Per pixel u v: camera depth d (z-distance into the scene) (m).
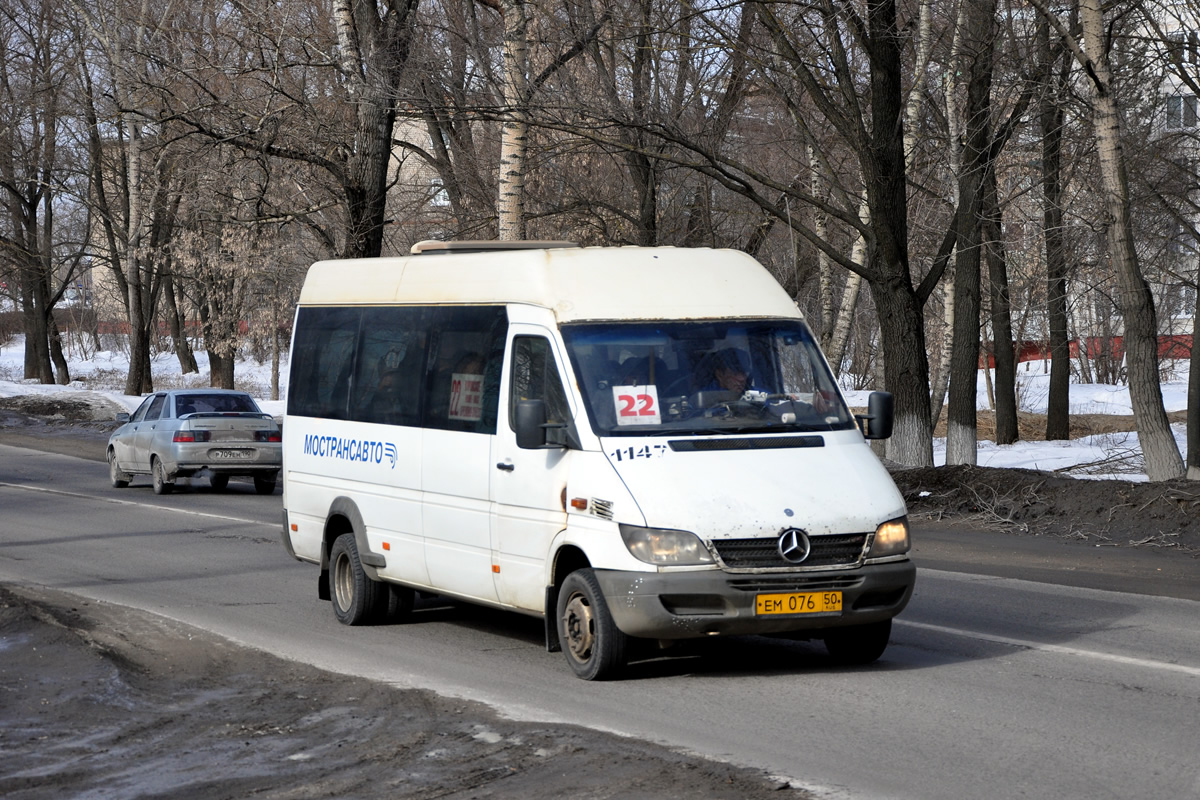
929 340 57.12
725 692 8.91
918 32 24.53
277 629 11.88
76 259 64.44
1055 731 7.74
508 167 22.23
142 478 29.83
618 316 9.94
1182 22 24.02
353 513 12.04
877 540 9.05
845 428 9.84
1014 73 23.53
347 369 12.49
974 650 10.36
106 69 39.34
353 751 7.53
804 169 30.22
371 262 12.52
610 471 9.10
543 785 6.69
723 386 9.73
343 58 26.48
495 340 10.45
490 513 10.25
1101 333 63.09
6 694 9.11
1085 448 33.06
